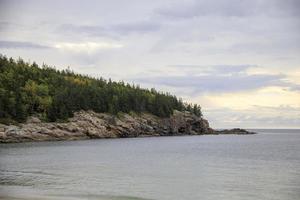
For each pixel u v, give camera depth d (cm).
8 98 13888
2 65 17825
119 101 18788
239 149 10825
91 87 19100
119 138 17038
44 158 7281
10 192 3469
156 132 19438
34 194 3372
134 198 3312
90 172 5150
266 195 3547
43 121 14575
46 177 4562
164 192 3647
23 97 14900
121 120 17838
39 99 15250
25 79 17575
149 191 3684
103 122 16688
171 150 10275
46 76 19238
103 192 3572
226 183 4238
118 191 3647
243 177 4750
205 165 6275
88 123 15862
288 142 15750
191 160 7250
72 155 8075
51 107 15125
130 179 4491
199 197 3434
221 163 6650
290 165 6303
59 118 15238
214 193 3631
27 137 13225
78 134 15088
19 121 13725
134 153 9075
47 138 13875
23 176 4634
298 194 3612
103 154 8594
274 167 5972
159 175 4909
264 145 13188
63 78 19888
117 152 9281
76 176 4694
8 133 12681
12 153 8406
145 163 6600
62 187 3816
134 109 19638
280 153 9231
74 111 16200
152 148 11138
